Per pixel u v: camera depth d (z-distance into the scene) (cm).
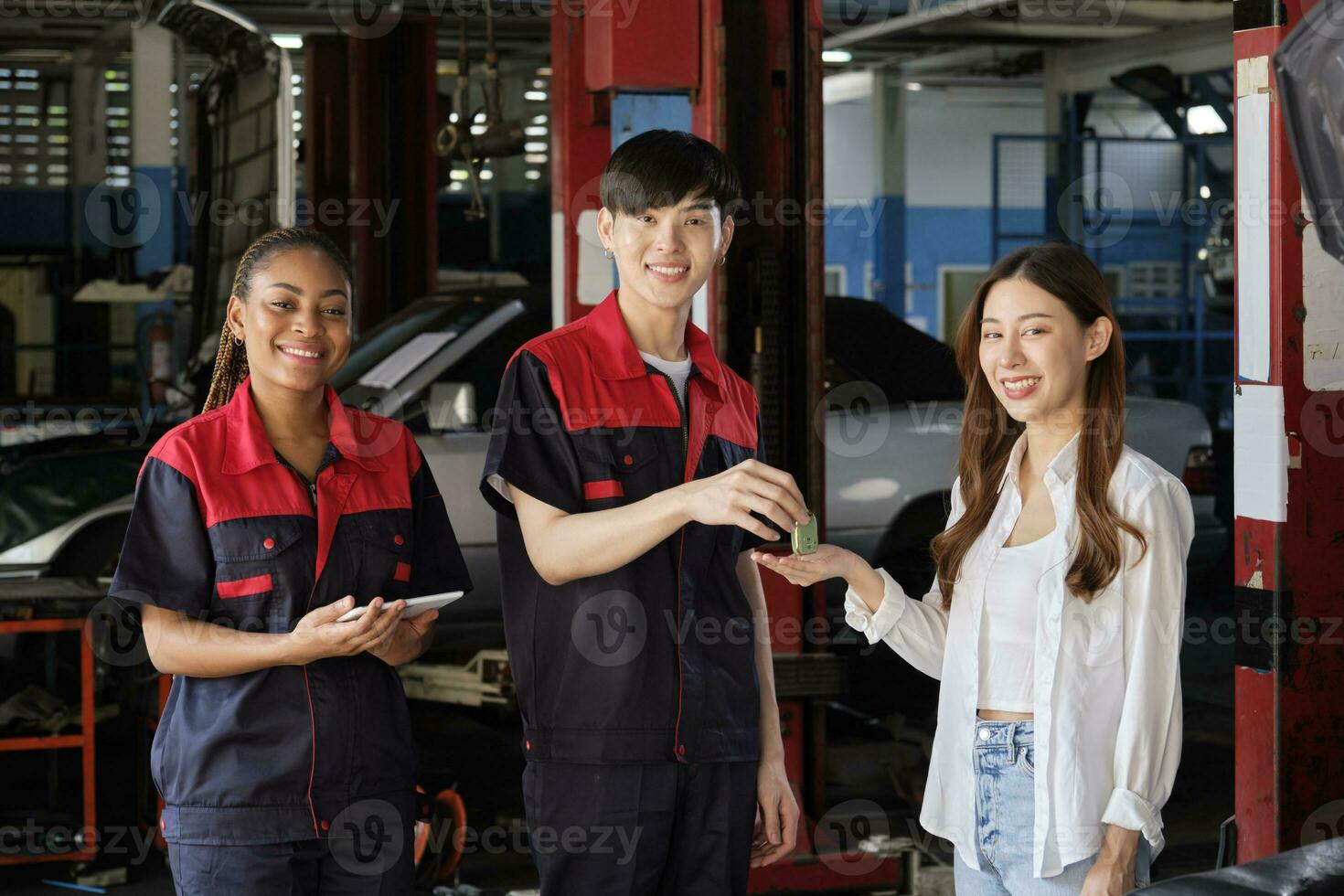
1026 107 1720
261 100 624
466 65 539
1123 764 186
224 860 187
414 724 553
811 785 354
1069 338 194
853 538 549
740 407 216
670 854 204
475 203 537
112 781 472
